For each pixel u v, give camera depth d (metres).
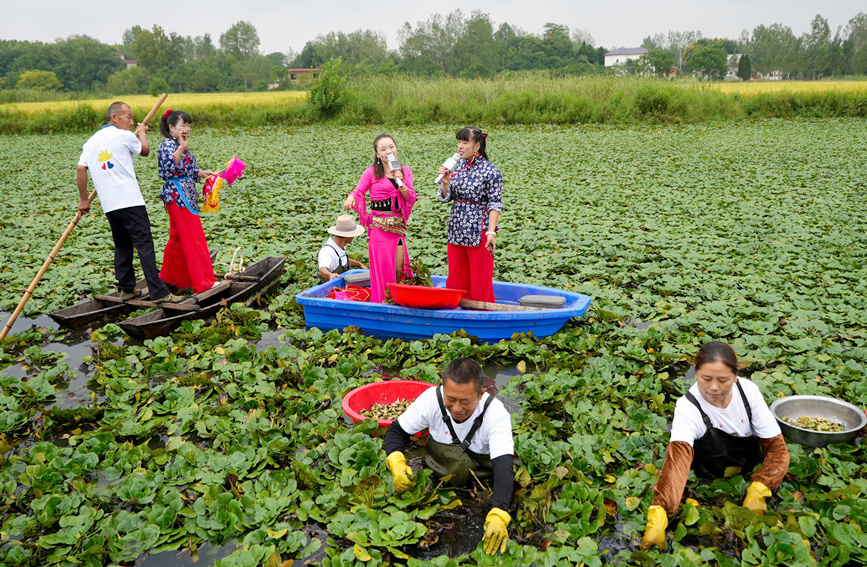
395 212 5.84
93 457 3.72
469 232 5.62
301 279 7.31
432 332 5.54
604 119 29.11
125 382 4.71
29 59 141.50
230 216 10.76
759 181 13.88
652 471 3.52
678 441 3.24
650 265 7.71
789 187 13.17
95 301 6.21
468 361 3.13
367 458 3.61
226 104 34.62
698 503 3.30
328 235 9.52
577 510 3.21
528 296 5.78
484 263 5.73
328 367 5.16
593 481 3.53
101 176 5.83
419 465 3.76
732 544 3.06
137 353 5.36
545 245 8.80
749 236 9.19
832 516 3.15
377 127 29.11
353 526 3.12
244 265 7.88
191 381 4.74
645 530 3.05
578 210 11.15
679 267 7.71
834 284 6.94
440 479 3.54
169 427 4.16
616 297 6.55
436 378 4.70
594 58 178.00
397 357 5.28
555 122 29.08
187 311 5.87
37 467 3.59
